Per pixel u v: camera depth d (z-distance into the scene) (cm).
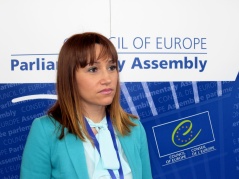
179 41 230
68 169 130
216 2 231
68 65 132
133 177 138
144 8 227
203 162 236
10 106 223
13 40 221
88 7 223
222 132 236
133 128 151
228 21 233
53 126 136
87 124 138
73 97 135
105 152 135
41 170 134
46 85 224
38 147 133
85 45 130
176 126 233
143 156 156
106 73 133
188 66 232
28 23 221
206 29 232
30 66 223
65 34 222
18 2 220
